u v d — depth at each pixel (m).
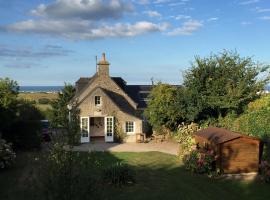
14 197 15.81
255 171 22.80
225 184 20.34
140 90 50.03
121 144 37.66
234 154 22.56
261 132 24.44
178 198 17.33
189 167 23.59
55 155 10.42
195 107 35.00
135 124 39.91
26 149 31.12
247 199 17.50
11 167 23.36
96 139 40.75
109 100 39.53
